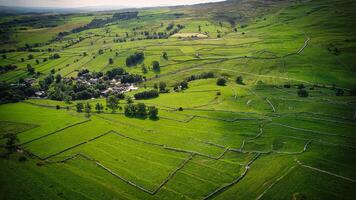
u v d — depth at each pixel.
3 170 111.00
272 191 97.44
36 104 187.88
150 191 100.62
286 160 113.62
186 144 130.12
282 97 180.25
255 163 115.25
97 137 137.00
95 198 97.00
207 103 177.62
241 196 96.88
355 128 137.38
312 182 100.06
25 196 97.62
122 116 162.38
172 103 181.50
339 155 115.38
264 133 137.50
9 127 148.25
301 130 138.12
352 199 91.50
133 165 115.25
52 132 141.62
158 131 142.38
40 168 112.88
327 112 155.88
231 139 133.75
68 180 105.88
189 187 102.31
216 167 113.50
